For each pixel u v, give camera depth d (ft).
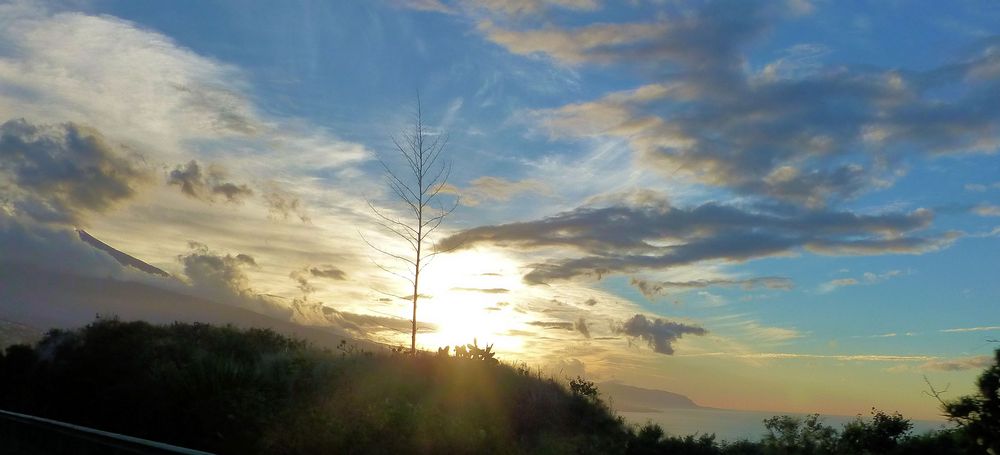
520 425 63.62
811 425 71.15
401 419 49.88
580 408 72.08
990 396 54.39
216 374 55.11
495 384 68.85
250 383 55.83
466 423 54.08
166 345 67.82
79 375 62.90
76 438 39.34
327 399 55.52
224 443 47.85
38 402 63.05
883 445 63.10
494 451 51.11
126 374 62.03
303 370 61.87
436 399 61.57
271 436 47.78
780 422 72.13
